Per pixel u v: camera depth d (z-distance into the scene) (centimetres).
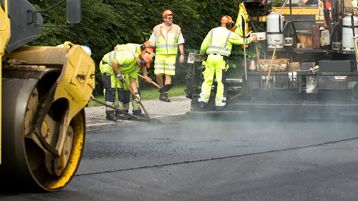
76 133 966
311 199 872
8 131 841
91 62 956
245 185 948
